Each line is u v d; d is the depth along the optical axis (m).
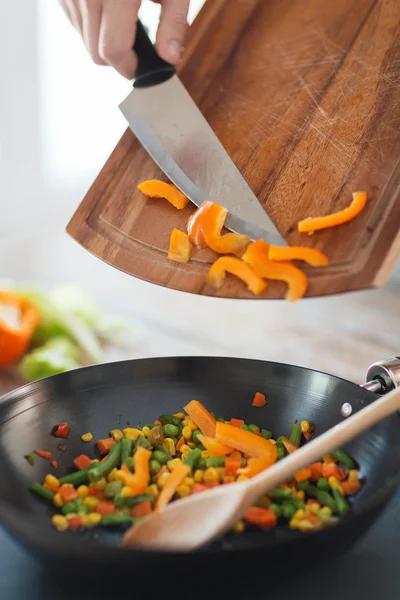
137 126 0.80
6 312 1.16
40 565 0.60
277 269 0.70
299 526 0.64
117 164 0.82
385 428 0.68
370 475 0.68
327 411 0.74
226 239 0.73
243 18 0.87
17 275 1.45
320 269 0.70
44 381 0.74
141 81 0.81
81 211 0.81
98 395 0.76
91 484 0.69
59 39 1.93
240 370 0.78
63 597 0.63
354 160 0.76
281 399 0.77
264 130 0.80
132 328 1.23
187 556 0.55
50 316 1.18
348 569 0.66
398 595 0.63
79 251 1.57
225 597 0.60
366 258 0.69
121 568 0.55
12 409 0.71
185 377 0.78
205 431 0.74
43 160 2.03
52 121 2.01
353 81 0.80
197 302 1.32
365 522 0.58
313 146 0.78
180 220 0.78
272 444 0.72
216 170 0.77
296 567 0.58
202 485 0.69
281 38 0.85
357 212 0.72
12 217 1.92
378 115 0.78
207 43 0.87
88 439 0.74
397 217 0.70
